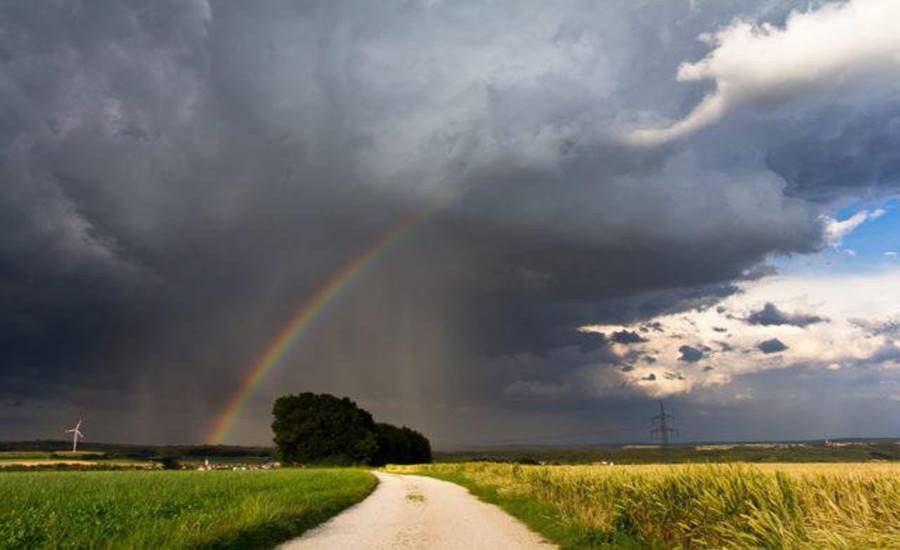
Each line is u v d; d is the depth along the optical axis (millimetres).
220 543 13344
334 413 127000
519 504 24062
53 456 128875
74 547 12422
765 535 10734
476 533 16656
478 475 47500
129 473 53594
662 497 15219
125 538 13469
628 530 15078
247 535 14492
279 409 127625
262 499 21266
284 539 15570
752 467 14281
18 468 96188
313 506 21719
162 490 26766
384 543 14867
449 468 72312
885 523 9812
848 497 11094
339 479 42562
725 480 13805
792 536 10281
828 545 9539
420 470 86188
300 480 38781
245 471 62594
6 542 13109
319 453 125000
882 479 11352
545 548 14062
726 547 11758
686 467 16234
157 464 111812
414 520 19969
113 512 18172
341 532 16969
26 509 18859
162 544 12547
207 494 25234
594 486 20500
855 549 9266
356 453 126125
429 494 33469
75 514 17500
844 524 10109
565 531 15773
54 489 28219
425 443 182250
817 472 13297
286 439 124750
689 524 13930
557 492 23484
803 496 11734
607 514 16438
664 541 14289
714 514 13359
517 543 14797
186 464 117375
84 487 29547
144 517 17156
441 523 19094
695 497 14445
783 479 12672
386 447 152125
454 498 30312
